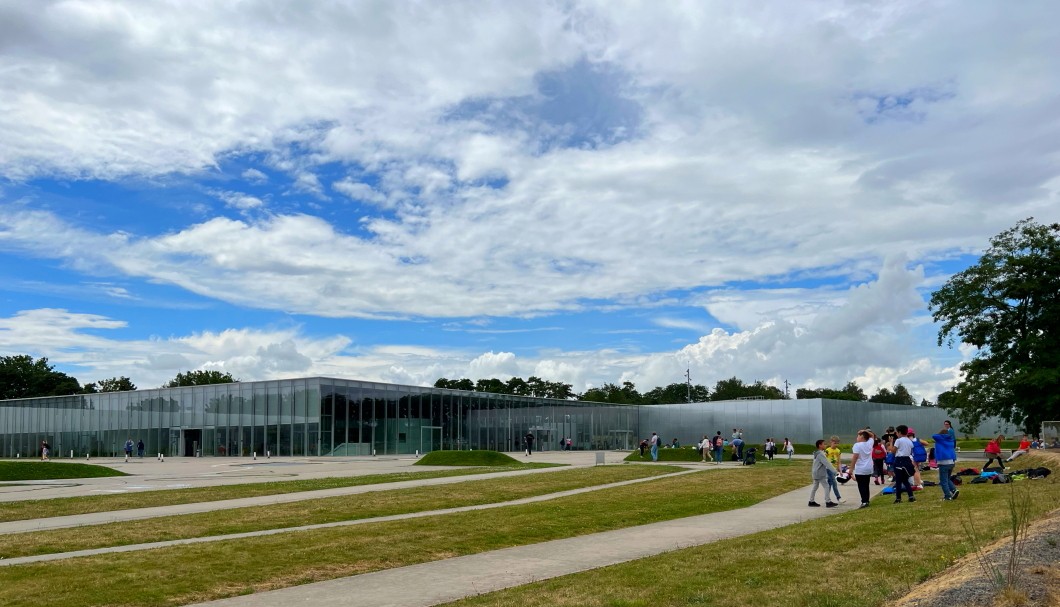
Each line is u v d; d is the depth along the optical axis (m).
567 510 21.19
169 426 76.94
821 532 15.12
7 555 14.92
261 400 70.25
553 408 94.00
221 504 24.00
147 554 14.43
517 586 11.65
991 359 49.25
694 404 94.69
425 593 11.52
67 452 86.38
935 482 26.42
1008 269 48.12
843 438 87.06
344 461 57.47
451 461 49.09
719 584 10.77
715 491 26.83
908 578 10.59
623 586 10.91
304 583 12.40
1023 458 35.00
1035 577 9.55
